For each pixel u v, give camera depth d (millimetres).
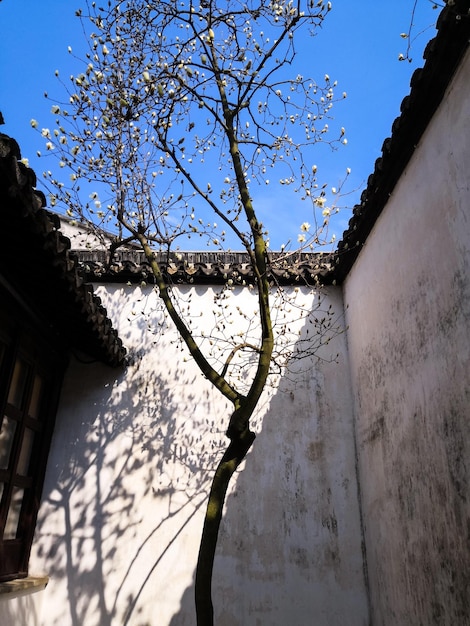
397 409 4336
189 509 5379
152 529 5309
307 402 5773
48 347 5312
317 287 6156
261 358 2963
